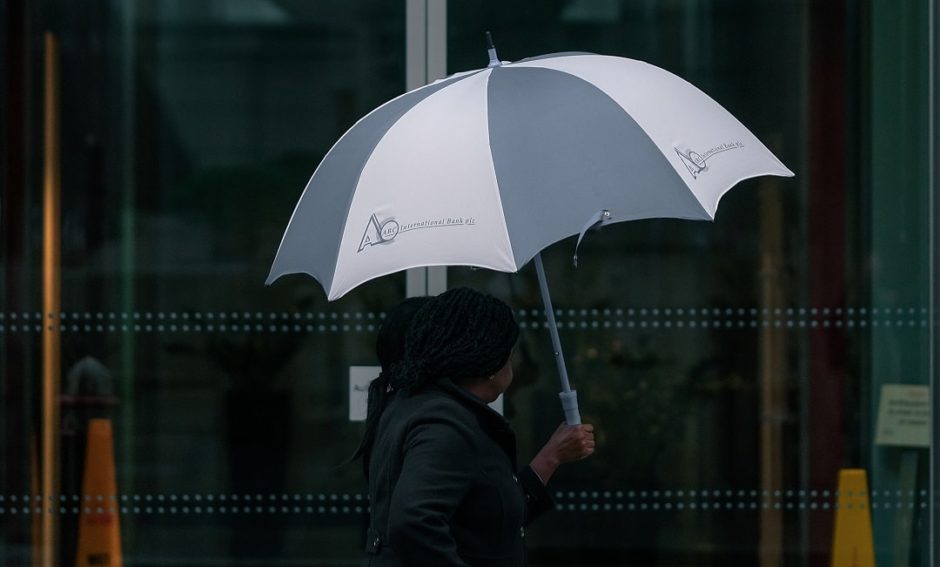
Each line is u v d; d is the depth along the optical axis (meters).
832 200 12.62
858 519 12.62
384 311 12.59
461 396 7.91
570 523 12.60
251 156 12.65
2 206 12.60
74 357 12.59
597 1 12.63
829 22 12.65
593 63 8.03
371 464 8.22
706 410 12.60
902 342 12.62
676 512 12.60
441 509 7.39
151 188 12.62
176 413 12.59
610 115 7.40
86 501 12.59
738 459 12.62
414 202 7.20
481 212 7.05
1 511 12.58
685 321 12.58
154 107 12.63
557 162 7.15
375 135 7.79
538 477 8.84
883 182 12.62
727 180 7.43
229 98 12.66
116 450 12.59
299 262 7.84
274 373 12.58
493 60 8.16
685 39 12.66
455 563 7.32
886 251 12.63
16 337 12.59
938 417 12.56
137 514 12.59
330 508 12.59
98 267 12.59
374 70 12.66
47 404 12.59
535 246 6.88
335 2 12.66
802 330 12.62
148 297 12.59
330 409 12.58
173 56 12.66
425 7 12.63
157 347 12.59
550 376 12.55
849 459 12.63
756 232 12.62
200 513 12.59
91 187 12.62
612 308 12.58
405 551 7.33
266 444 12.59
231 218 12.62
